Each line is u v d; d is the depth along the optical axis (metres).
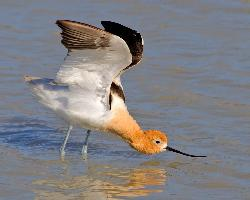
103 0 22.64
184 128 16.42
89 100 14.71
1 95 17.73
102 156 15.30
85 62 14.17
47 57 19.67
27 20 21.48
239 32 21.08
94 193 13.59
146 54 19.89
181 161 15.09
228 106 17.38
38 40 20.50
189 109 17.30
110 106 14.82
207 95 17.92
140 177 14.34
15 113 17.03
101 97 14.70
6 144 15.62
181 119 16.83
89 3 22.44
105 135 16.28
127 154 15.45
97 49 13.73
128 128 14.98
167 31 21.09
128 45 13.86
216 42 20.56
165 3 22.47
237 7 22.36
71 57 14.07
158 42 20.53
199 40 20.67
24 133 16.16
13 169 14.44
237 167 14.71
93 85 14.59
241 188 13.87
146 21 21.56
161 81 18.59
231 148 15.51
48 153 15.30
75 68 14.34
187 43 20.48
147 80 18.62
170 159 15.20
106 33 13.29
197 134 16.16
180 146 15.64
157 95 17.95
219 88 18.27
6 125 16.47
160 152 15.48
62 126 16.61
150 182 14.12
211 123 16.62
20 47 20.11
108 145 15.85
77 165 14.82
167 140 15.56
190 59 19.67
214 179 14.27
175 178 14.36
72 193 13.57
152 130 15.16
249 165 14.78
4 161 14.77
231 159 15.05
